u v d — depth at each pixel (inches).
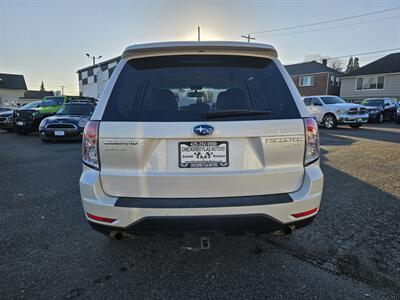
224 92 81.7
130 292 77.7
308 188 76.1
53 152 293.4
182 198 73.7
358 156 253.1
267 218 73.2
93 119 76.1
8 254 95.8
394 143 331.9
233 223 72.7
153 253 97.0
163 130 72.1
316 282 81.1
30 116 458.3
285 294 76.4
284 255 95.2
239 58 83.4
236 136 72.6
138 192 73.9
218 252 97.5
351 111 502.6
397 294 76.1
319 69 1291.8
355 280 81.9
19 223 119.3
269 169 74.9
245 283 81.2
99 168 75.0
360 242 102.5
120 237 80.5
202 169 73.9
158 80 82.6
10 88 1985.7
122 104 76.5
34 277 83.7
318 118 536.1
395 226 114.4
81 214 128.7
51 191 161.5
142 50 80.6
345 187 163.0
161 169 73.7
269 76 82.1
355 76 1128.2
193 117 73.1
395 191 155.8
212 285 80.5
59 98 499.2
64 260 92.5
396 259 91.9
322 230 111.7
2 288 78.8
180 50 81.3
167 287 79.7
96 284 80.9
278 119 74.8
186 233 74.7
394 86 1029.8
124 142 72.9
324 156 253.8
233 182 73.9
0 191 161.5
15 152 294.2
